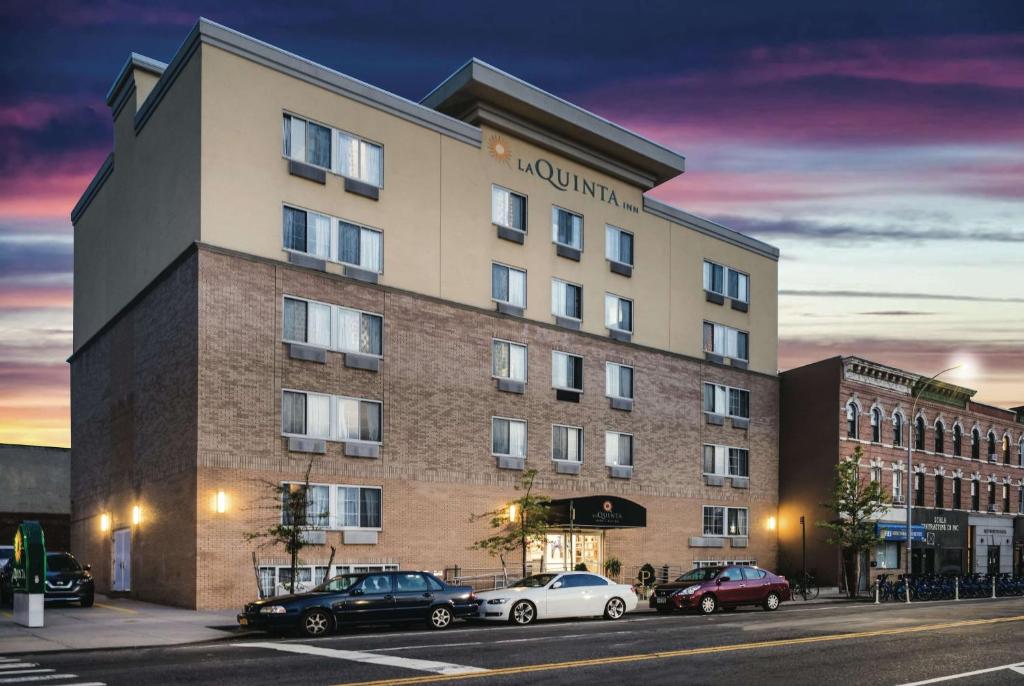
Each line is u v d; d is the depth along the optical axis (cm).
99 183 3847
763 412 4753
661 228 4338
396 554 3100
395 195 3275
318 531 2898
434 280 3359
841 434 4638
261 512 2789
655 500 4078
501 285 3609
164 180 3092
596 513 3425
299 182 3020
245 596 2723
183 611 2597
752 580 2948
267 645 1823
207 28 2856
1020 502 6091
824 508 4616
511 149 3709
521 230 3703
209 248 2775
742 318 4716
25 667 1516
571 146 3912
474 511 3350
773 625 2294
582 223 3969
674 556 4116
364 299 3134
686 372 4334
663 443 4159
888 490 4912
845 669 1505
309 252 3025
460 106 3666
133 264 3350
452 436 3325
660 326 4253
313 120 3083
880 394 4966
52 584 2661
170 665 1519
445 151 3462
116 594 3238
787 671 1479
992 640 1939
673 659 1605
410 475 3177
